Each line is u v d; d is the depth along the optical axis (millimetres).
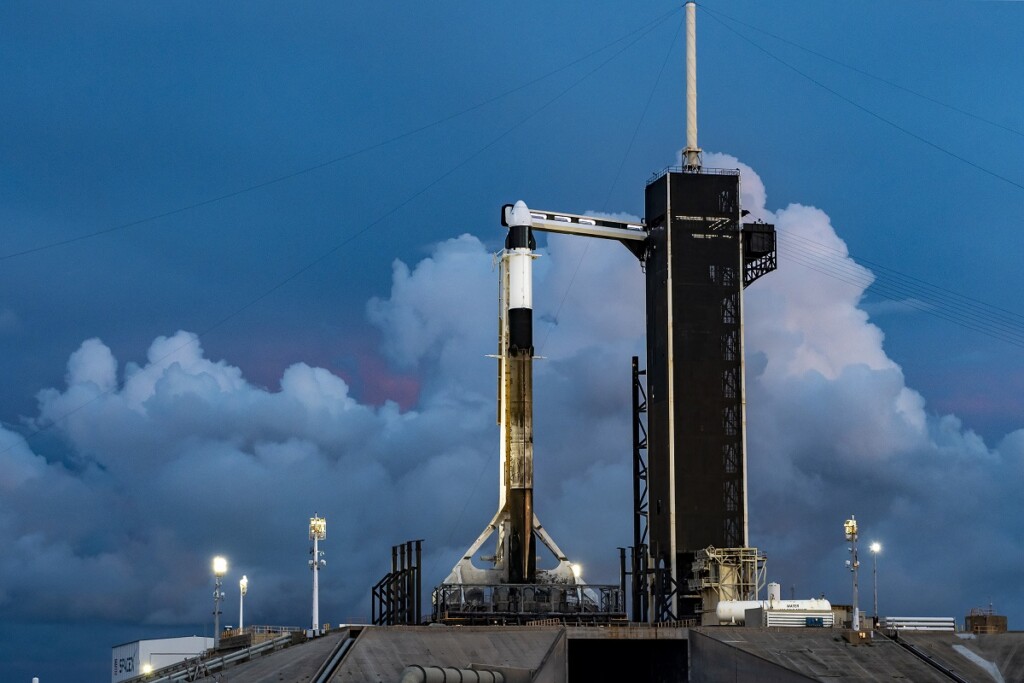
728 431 174750
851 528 150250
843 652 144000
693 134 183125
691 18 186000
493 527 169125
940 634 149875
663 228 178375
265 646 138000
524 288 173625
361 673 127250
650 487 177000
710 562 168750
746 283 184125
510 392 171250
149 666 179375
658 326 177750
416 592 154500
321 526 144500
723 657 144250
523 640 141000
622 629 146125
